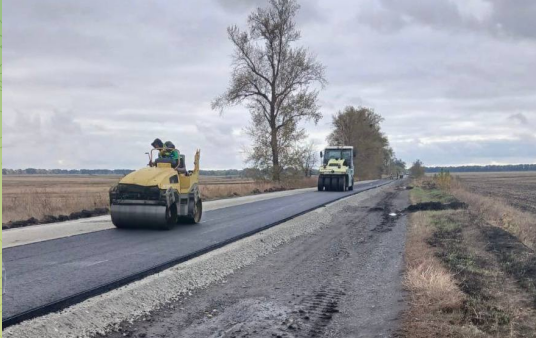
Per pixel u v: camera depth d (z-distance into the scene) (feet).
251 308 24.08
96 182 198.39
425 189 152.87
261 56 148.56
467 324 21.30
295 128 150.71
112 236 42.22
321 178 133.18
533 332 20.57
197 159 53.47
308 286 28.73
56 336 18.94
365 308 24.36
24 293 23.38
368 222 61.46
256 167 152.05
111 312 21.89
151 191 45.70
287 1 146.72
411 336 19.90
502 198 107.76
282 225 53.16
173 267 30.45
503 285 27.78
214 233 45.21
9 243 37.40
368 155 277.85
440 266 32.14
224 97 150.30
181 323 21.58
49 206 60.95
